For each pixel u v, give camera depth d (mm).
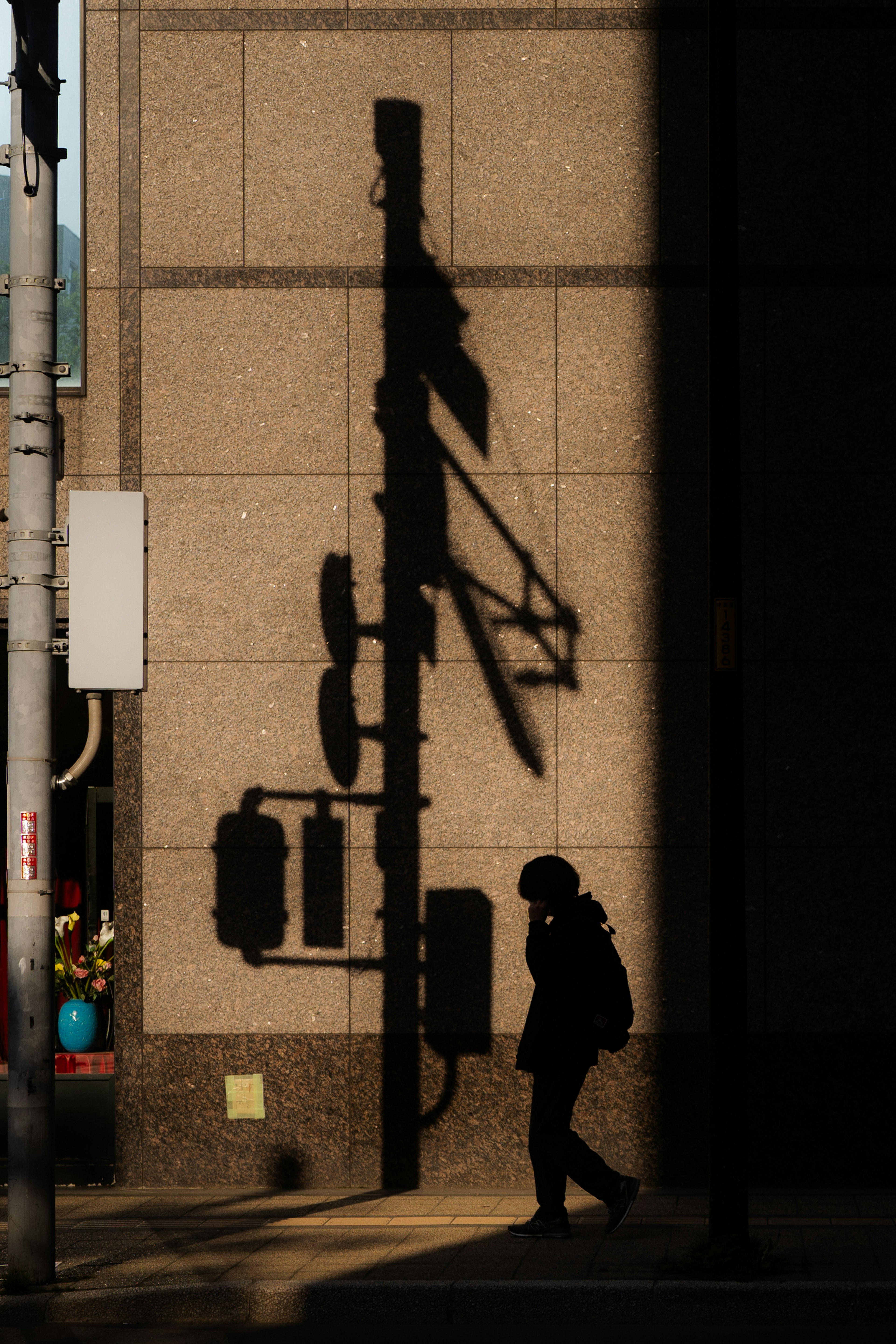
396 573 11406
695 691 11258
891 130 11406
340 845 11297
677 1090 10992
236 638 11422
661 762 11234
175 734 11414
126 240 11578
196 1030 11266
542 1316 8070
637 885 11172
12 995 8664
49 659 8852
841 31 11430
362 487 11438
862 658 11219
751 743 11219
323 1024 11219
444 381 11453
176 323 11547
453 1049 11141
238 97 11586
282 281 11516
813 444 11305
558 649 11305
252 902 11305
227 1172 11180
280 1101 11188
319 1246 9180
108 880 12055
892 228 11375
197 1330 8055
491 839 11258
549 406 11406
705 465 11344
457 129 11516
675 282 11414
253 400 11500
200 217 11578
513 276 11438
